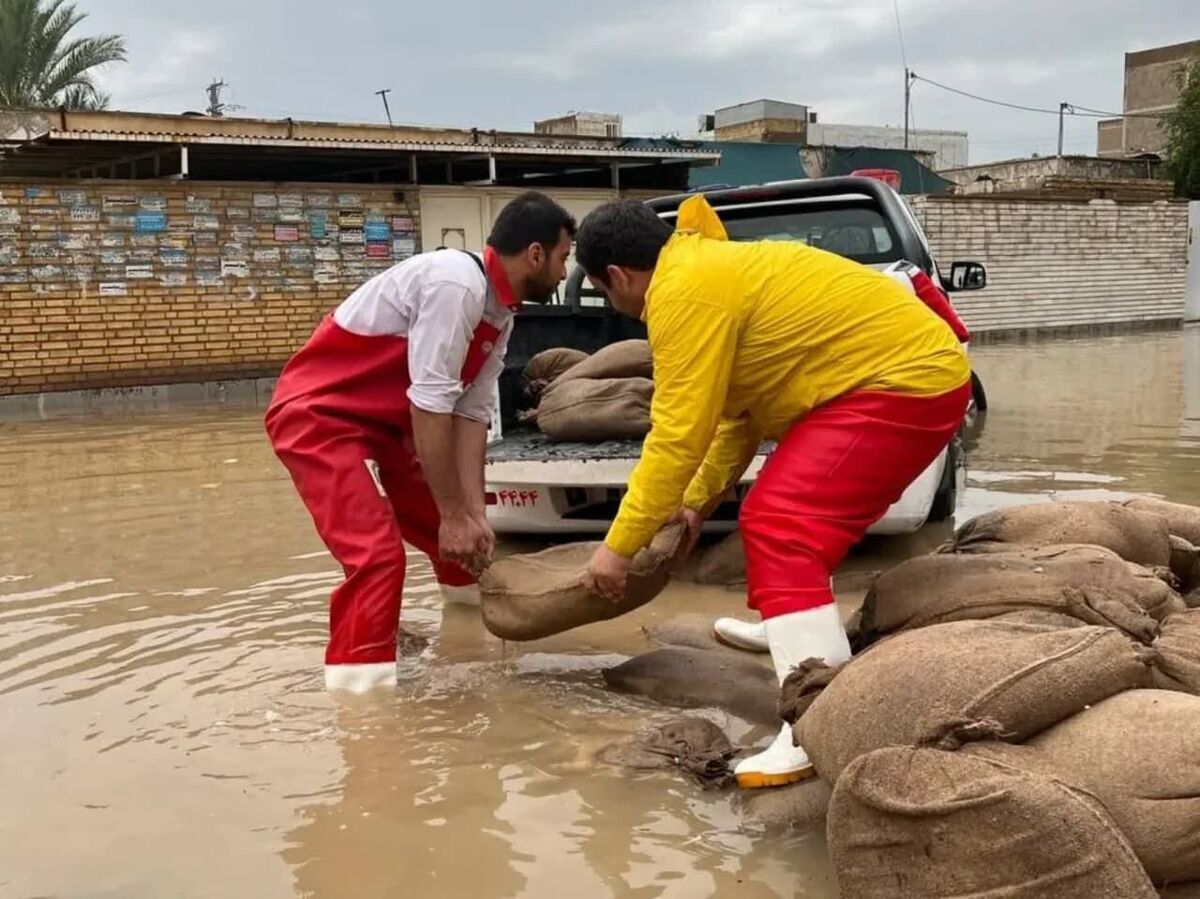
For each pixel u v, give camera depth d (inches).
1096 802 85.2
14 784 124.6
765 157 877.2
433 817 116.1
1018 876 85.0
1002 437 354.0
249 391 577.9
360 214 601.6
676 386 125.4
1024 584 125.9
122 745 135.1
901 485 129.9
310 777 126.0
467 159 634.2
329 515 154.9
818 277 129.3
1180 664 108.4
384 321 154.8
